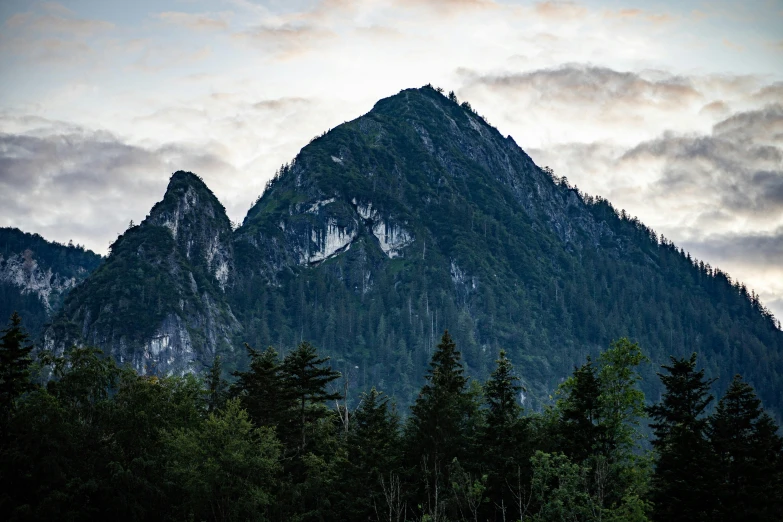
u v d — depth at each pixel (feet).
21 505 260.83
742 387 276.82
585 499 240.12
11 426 272.51
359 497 295.69
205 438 287.48
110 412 296.51
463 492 260.83
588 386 293.43
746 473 245.65
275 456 291.79
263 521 282.56
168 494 289.94
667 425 297.12
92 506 272.31
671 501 250.16
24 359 284.00
